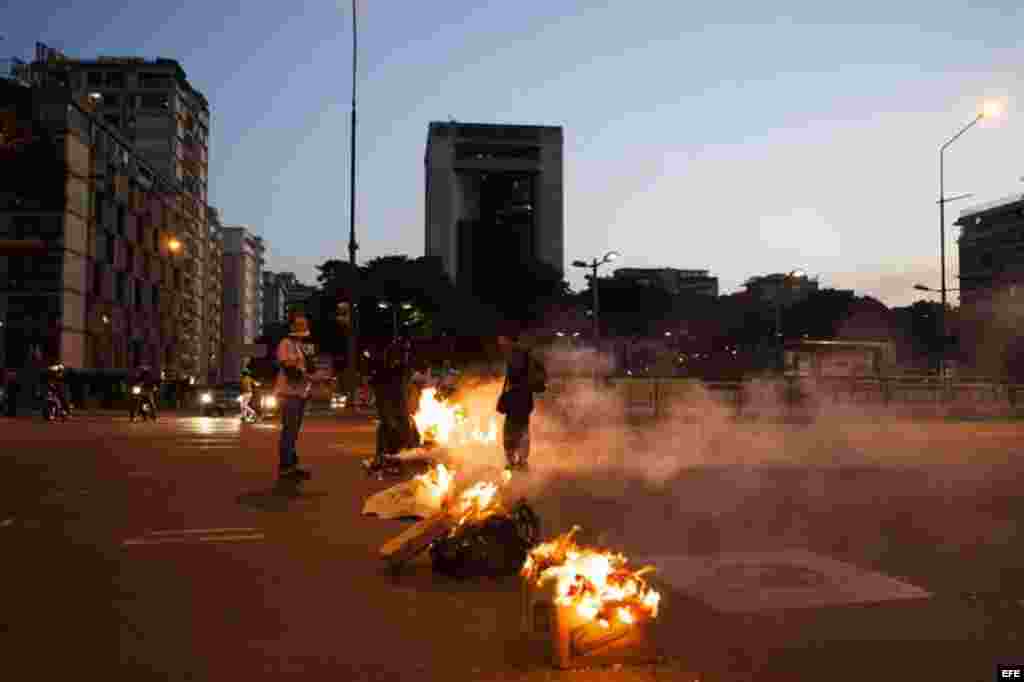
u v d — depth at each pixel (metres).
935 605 5.23
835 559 6.43
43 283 62.66
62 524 7.91
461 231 157.12
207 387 53.00
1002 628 4.79
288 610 5.20
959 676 4.08
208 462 13.45
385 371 11.94
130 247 79.12
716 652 4.42
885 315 88.94
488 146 158.38
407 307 73.81
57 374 34.09
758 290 107.31
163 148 103.38
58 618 5.02
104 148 71.44
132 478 11.29
